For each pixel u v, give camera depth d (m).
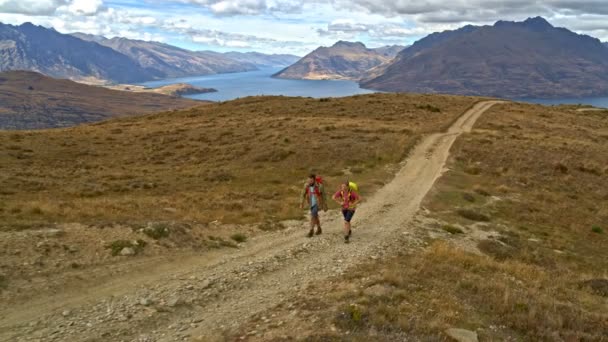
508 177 34.09
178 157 41.22
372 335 8.57
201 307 10.38
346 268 13.41
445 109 74.50
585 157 42.72
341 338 8.27
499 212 25.31
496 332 9.47
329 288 11.43
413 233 18.77
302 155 37.91
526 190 31.47
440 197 26.31
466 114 70.12
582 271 17.84
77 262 12.09
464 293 11.55
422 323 9.19
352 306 9.52
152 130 54.91
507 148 43.00
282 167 34.97
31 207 17.38
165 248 14.11
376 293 10.62
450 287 11.84
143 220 16.55
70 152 42.34
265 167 35.22
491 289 12.04
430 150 41.97
